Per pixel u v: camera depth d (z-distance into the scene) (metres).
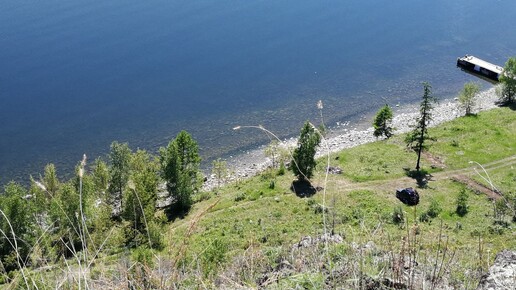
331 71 105.88
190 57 111.62
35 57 110.00
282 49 115.75
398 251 7.68
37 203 45.84
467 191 59.69
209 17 134.62
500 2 139.62
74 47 114.88
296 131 86.38
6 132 85.12
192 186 66.88
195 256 7.60
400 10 138.00
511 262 7.93
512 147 71.88
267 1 146.12
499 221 37.69
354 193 58.75
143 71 105.31
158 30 125.56
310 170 62.72
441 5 140.12
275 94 97.69
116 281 6.69
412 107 93.75
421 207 55.28
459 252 8.73
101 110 91.88
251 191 63.28
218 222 54.41
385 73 105.44
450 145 73.81
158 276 6.67
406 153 72.06
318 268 7.37
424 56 112.44
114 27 126.38
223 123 88.94
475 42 118.12
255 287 7.07
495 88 94.12
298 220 51.66
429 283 7.05
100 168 67.06
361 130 85.94
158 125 88.31
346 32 125.00
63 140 83.69
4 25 125.75
